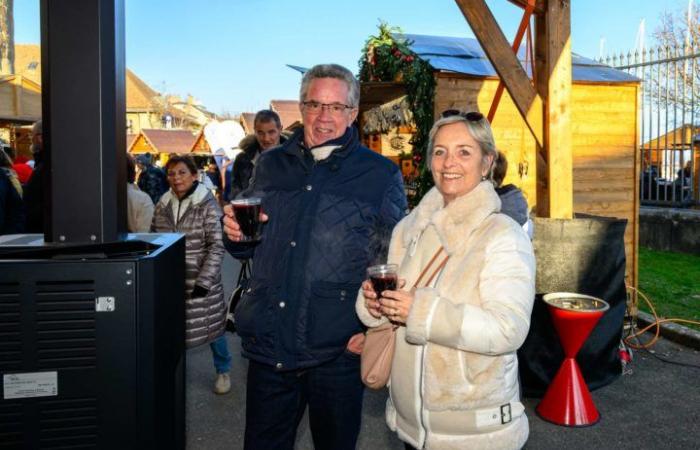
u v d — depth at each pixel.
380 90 6.01
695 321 5.89
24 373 1.50
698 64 8.80
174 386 1.83
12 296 1.48
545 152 4.61
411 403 1.93
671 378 4.65
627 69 8.91
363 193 2.37
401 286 1.96
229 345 5.59
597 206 6.21
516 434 1.89
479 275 1.83
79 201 1.68
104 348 1.52
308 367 2.29
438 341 1.74
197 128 70.88
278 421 2.37
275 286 2.32
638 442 3.62
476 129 1.93
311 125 2.40
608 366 4.40
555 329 4.04
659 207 10.58
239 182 5.38
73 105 1.65
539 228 4.33
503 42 4.34
